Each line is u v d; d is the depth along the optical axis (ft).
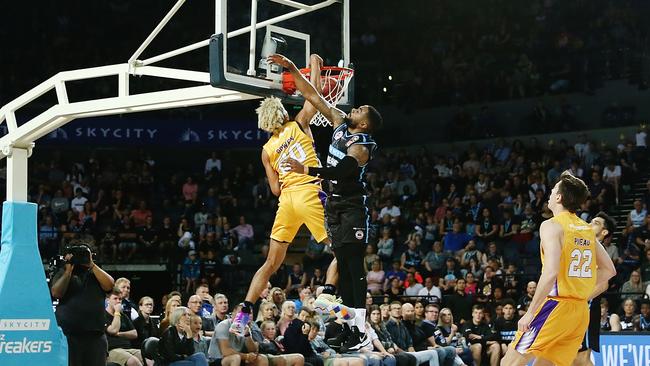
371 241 59.00
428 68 79.30
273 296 39.81
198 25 81.15
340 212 19.40
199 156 75.25
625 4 75.36
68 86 74.95
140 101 22.47
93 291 24.77
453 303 49.11
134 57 22.85
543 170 65.62
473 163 68.39
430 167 69.82
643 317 42.88
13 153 24.22
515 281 53.31
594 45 73.77
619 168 63.10
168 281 55.93
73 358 24.39
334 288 20.47
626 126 69.36
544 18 77.56
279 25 22.22
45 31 78.43
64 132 69.26
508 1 80.38
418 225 61.98
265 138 72.84
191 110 74.23
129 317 33.65
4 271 22.74
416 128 77.56
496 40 77.97
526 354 20.20
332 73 23.44
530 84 73.87
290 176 20.43
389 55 81.51
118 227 60.90
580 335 20.21
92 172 68.28
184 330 31.17
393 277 53.47
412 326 42.52
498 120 74.59
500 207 60.75
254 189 67.97
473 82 76.38
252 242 61.31
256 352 32.71
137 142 71.05
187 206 64.44
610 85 71.26
